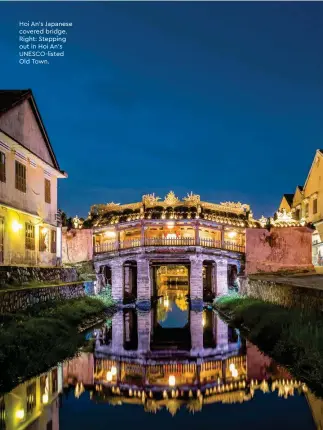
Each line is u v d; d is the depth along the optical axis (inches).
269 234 1736.0
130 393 478.6
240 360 621.0
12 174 1008.2
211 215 1684.3
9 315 665.6
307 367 502.3
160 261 1674.5
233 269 1845.5
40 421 386.0
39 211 1181.1
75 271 1386.6
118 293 1647.4
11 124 1011.9
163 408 427.5
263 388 480.7
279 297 872.3
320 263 1838.1
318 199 1881.2
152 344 807.1
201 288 1600.6
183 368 599.2
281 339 611.8
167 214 1656.0
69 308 946.7
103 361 640.4
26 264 1088.8
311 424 374.6
